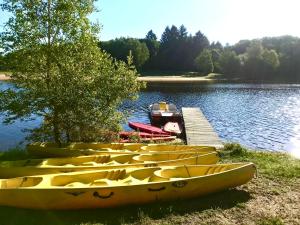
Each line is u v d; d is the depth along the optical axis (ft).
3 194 27.02
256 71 328.90
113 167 34.73
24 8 43.06
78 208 27.96
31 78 44.39
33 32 42.88
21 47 43.01
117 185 28.09
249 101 154.20
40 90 42.88
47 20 43.04
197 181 29.89
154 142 65.16
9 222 26.14
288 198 31.30
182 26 393.50
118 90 45.91
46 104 43.39
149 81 280.10
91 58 46.29
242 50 431.84
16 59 43.45
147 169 33.09
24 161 36.70
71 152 41.86
